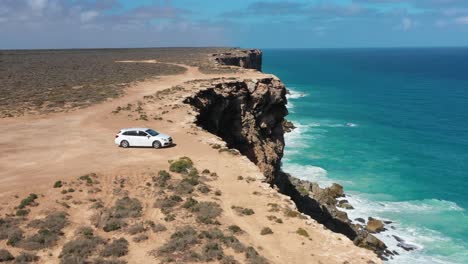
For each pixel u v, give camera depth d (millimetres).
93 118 52250
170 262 20516
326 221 54656
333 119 121438
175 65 118500
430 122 115250
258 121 64875
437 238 51000
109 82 82750
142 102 60281
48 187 29609
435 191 66125
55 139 42938
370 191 66562
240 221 25516
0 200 27266
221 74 92000
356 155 85312
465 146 91062
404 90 183000
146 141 40250
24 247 21609
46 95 68062
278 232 24266
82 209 26594
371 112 131750
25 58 149750
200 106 58750
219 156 38250
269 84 67312
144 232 23688
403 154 85750
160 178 31734
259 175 34062
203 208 26562
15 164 34750
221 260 20625
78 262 20094
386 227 54000
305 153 86688
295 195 61500
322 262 21203
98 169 33594
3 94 68812
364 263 21328
